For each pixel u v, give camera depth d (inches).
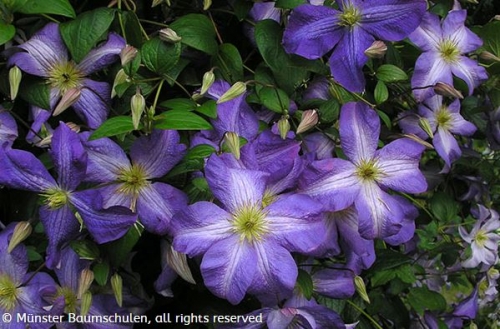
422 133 30.0
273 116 27.9
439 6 31.5
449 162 30.1
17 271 25.6
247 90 28.0
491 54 30.5
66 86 26.5
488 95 31.6
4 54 26.3
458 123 30.7
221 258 24.6
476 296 33.6
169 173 25.3
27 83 26.4
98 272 25.6
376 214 26.1
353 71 26.9
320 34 26.7
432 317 32.7
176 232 24.3
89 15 26.0
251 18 28.4
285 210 25.2
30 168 24.5
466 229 34.1
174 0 29.5
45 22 27.0
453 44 29.3
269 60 27.1
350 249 27.5
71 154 24.1
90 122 26.6
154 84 27.4
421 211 32.6
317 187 25.8
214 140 26.3
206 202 24.6
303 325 26.8
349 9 26.9
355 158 26.2
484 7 35.3
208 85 26.1
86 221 24.6
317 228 25.2
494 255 33.8
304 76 27.4
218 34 28.1
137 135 27.1
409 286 32.9
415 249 32.4
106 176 25.0
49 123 27.3
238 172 24.8
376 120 26.3
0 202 27.4
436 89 28.3
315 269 28.1
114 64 27.0
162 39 26.2
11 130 26.2
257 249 24.9
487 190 33.8
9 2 25.8
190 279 25.5
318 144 27.5
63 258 26.1
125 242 25.5
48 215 24.9
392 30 26.8
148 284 28.0
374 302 31.3
